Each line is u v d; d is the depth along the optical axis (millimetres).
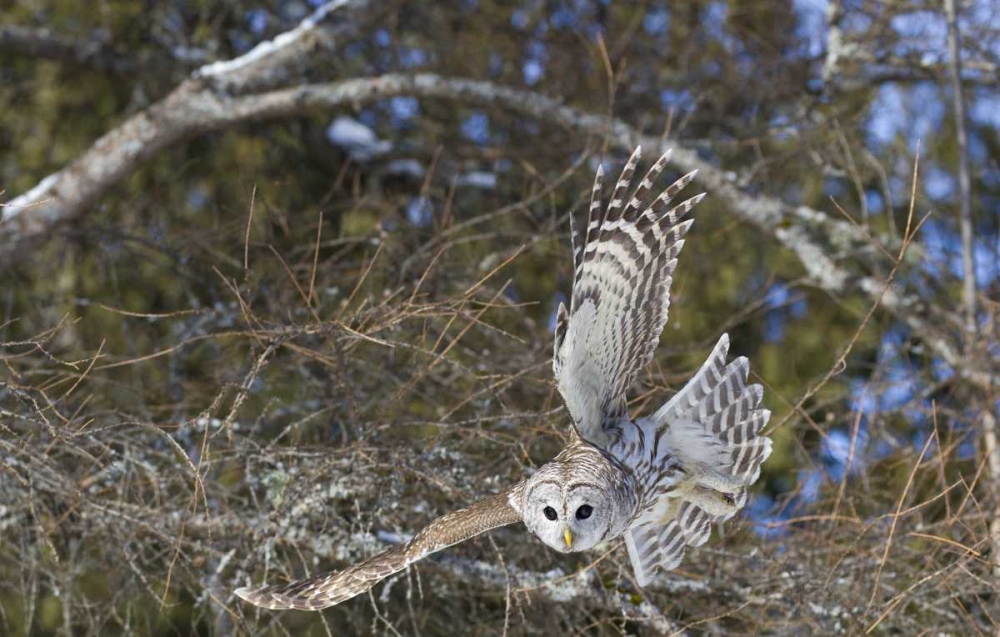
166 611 10922
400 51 17750
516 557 10797
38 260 15422
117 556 10586
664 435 8859
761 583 10023
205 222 16297
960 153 12844
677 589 10352
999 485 10367
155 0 17688
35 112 17375
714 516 9156
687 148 15070
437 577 10648
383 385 11359
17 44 16578
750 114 16750
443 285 12367
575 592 10273
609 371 8477
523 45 16875
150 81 17688
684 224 8188
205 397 11516
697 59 16719
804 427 11414
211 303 13953
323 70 17375
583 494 8008
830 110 15320
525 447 10203
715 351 8906
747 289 15930
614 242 8148
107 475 10297
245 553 10406
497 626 10742
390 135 18000
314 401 11320
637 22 16828
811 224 14430
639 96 16500
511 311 12133
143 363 12703
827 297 16000
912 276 14625
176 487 10820
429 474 9859
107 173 15133
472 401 11000
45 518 10758
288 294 11828
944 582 9281
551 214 13227
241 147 16703
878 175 15555
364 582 8281
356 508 10055
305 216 14000
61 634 11273
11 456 10047
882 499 11305
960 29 15422
